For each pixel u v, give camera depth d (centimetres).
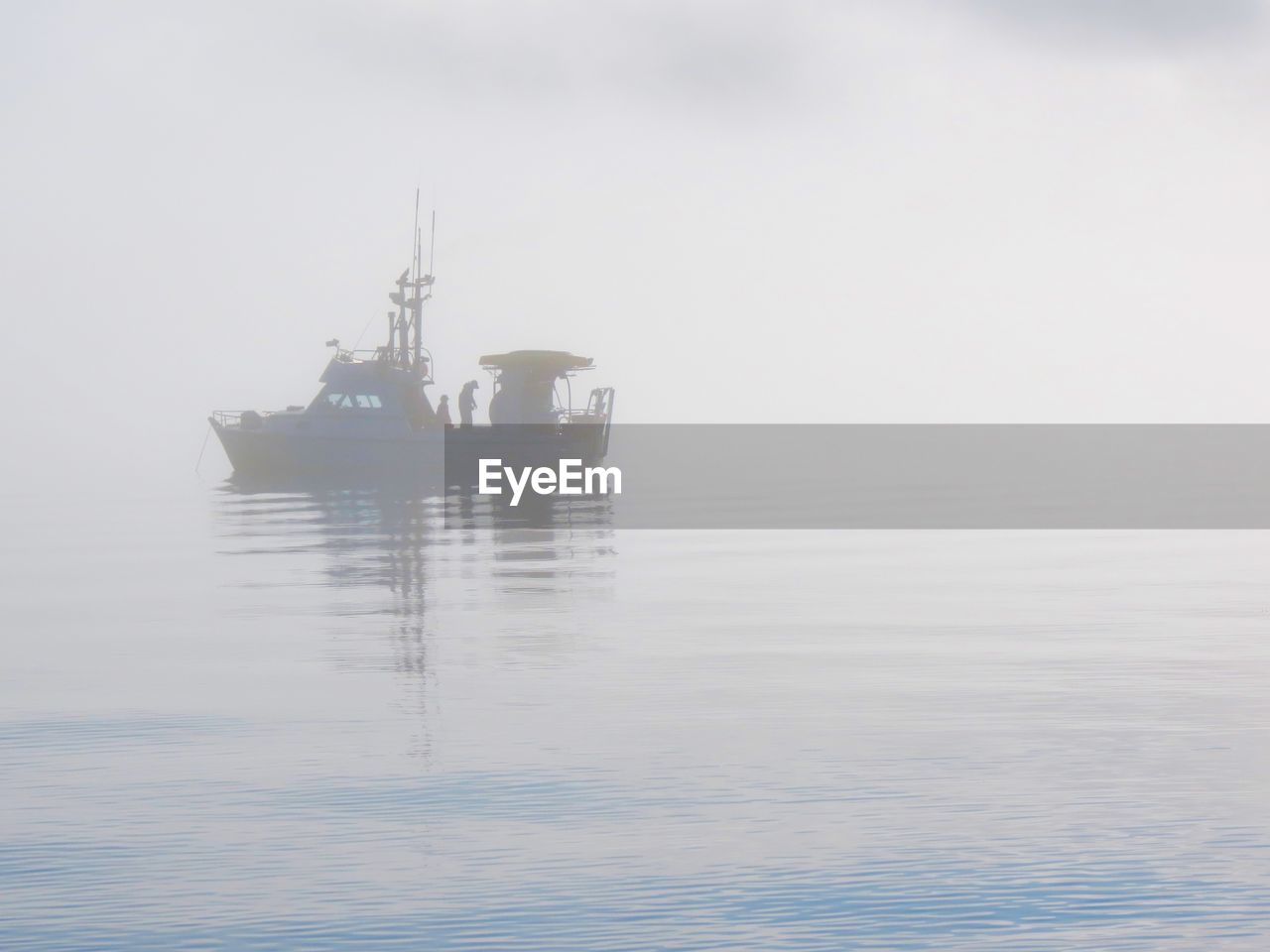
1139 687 2039
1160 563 3762
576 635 2545
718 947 1119
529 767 1614
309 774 1590
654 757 1655
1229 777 1558
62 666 2253
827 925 1160
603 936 1139
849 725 1808
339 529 5106
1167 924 1159
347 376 8731
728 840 1360
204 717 1873
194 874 1276
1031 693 2002
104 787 1541
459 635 2548
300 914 1183
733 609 2888
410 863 1301
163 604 3020
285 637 2541
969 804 1466
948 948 1116
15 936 1142
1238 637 2488
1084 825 1397
